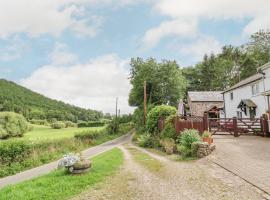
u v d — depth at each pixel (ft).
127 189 34.37
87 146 140.56
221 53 286.87
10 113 219.61
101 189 34.81
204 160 51.29
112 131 232.32
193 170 43.60
